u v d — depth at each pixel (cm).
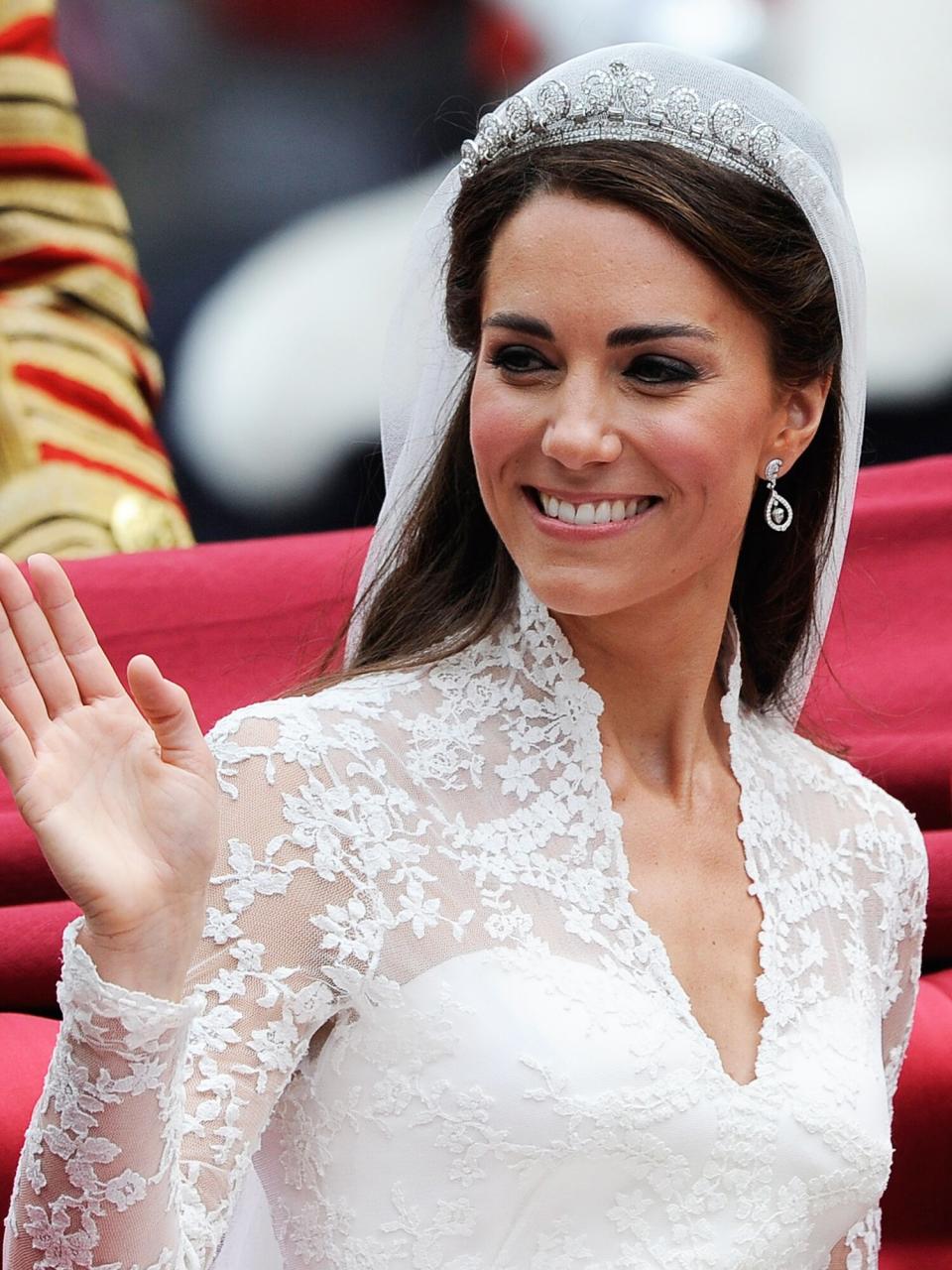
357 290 1519
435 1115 555
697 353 580
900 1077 845
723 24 1495
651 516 591
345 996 561
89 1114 463
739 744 689
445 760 604
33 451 1453
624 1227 572
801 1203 607
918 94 1505
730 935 642
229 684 1083
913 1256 853
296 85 1495
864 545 1188
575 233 573
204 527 1530
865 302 660
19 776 454
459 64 1503
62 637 474
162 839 465
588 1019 568
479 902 579
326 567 1127
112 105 1479
